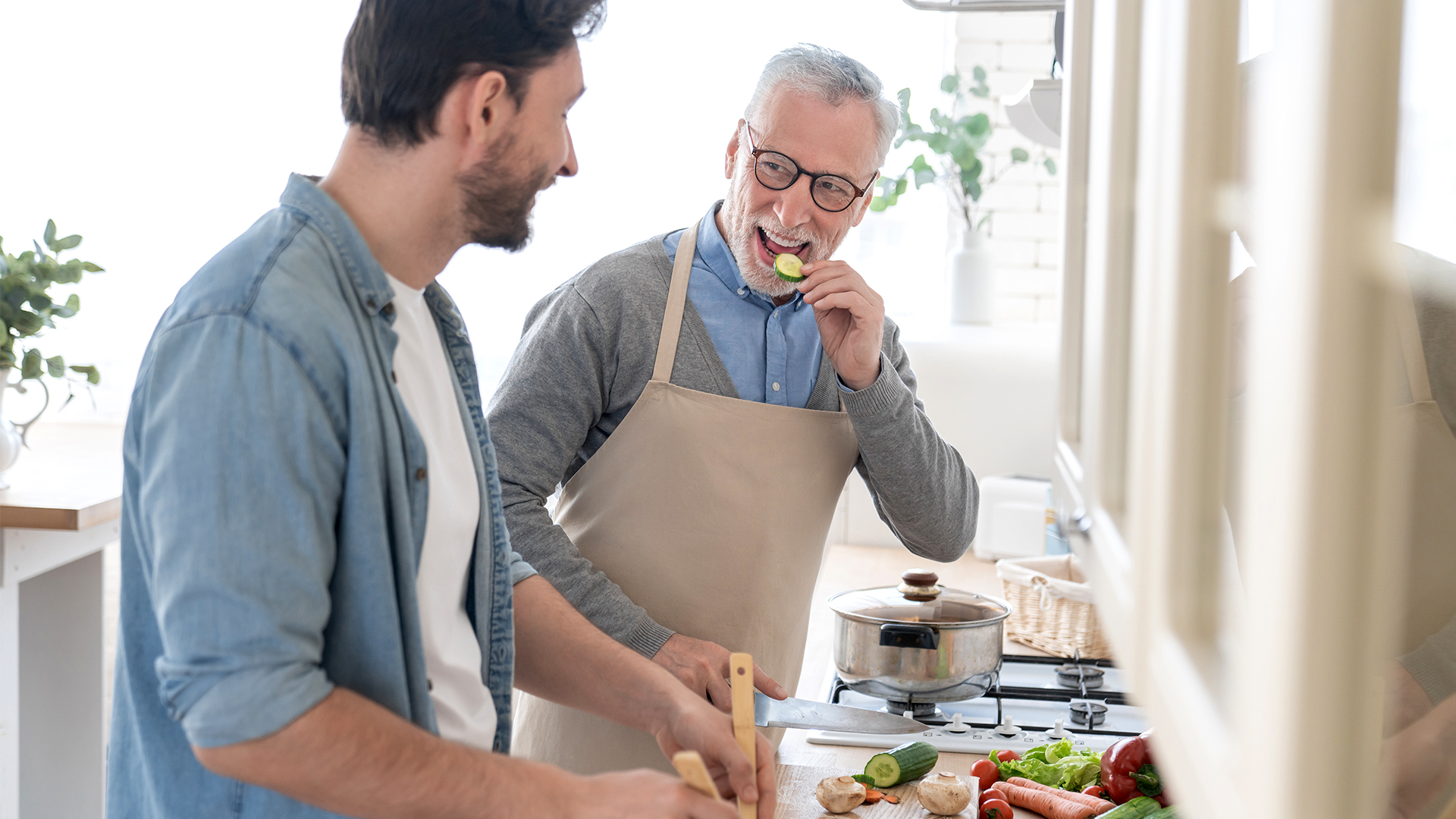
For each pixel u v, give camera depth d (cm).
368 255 83
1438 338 86
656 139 336
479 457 99
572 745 141
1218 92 33
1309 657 23
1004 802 127
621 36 333
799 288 138
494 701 101
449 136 83
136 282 358
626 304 139
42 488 215
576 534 144
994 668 162
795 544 144
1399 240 22
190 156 354
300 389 74
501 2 81
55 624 221
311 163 353
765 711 131
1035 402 302
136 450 80
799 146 134
